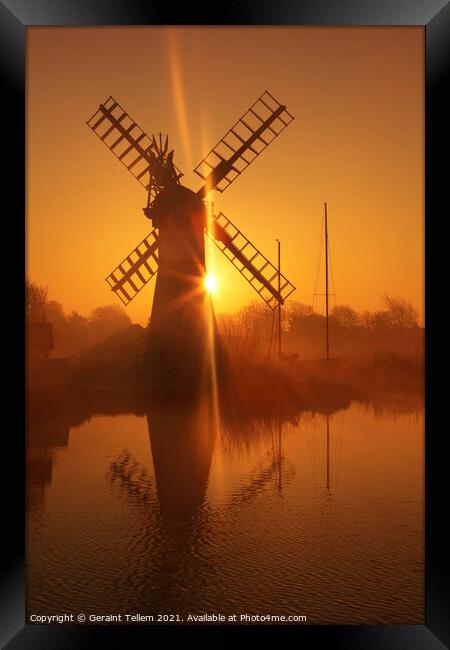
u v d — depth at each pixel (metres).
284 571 10.61
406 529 12.86
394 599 9.34
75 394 33.09
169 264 34.66
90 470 18.06
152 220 34.22
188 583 10.01
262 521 13.41
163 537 12.32
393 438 23.55
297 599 9.49
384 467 18.66
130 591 9.70
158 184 33.69
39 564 10.80
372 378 43.09
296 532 12.70
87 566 10.70
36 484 16.48
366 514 13.84
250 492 15.76
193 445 21.88
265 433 24.31
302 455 20.38
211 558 11.20
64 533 12.52
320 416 29.16
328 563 10.98
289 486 16.42
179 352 34.88
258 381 36.78
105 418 27.41
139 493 15.61
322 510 14.22
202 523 13.24
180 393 34.00
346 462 19.33
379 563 10.93
